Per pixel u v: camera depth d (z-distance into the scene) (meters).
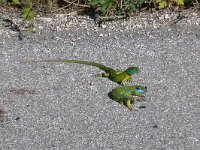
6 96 7.87
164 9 9.66
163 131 7.20
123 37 9.09
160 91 7.89
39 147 7.00
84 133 7.20
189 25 9.31
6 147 7.02
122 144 7.02
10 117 7.48
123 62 8.52
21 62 8.57
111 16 9.49
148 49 8.79
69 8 9.80
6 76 8.27
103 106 7.64
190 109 7.56
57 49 8.84
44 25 9.41
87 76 8.23
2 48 8.90
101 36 9.12
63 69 8.38
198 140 7.05
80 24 9.41
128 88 7.70
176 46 8.84
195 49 8.77
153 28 9.27
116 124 7.33
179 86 7.98
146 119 7.40
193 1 9.72
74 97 7.82
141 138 7.10
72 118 7.44
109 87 8.02
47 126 7.32
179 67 8.38
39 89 7.98
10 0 9.94
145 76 8.20
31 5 9.62
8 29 9.34
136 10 9.58
